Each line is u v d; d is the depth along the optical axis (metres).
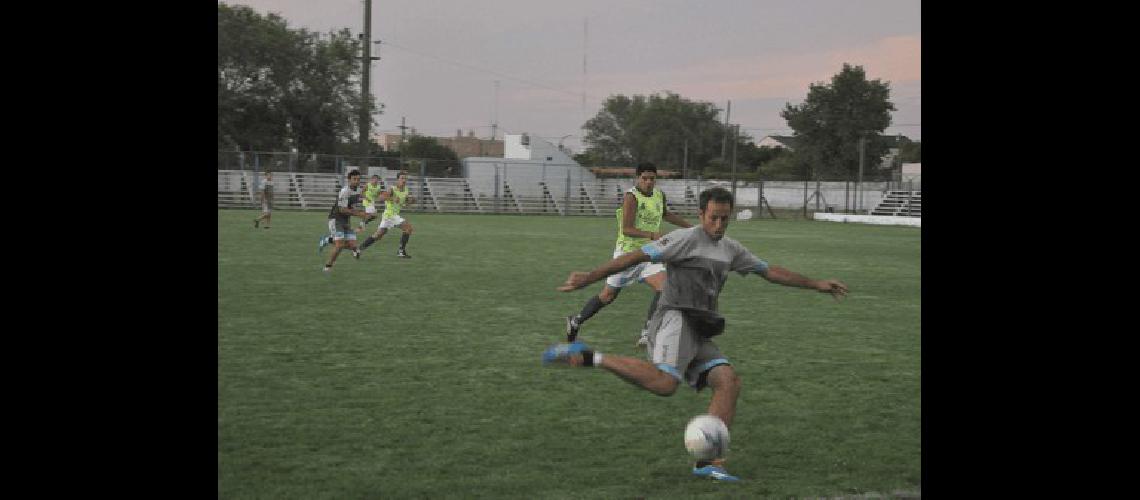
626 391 6.77
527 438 5.48
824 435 5.63
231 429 5.56
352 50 57.06
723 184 59.97
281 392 6.59
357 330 9.59
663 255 4.98
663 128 103.38
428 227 33.69
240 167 46.44
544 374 7.39
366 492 4.46
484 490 4.52
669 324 4.98
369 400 6.40
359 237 26.89
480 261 18.80
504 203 52.38
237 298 11.95
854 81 74.88
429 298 12.48
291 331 9.40
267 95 50.97
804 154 75.75
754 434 5.65
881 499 4.46
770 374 7.57
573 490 4.54
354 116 53.12
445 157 65.69
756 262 5.16
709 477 4.73
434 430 5.63
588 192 56.34
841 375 7.53
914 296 13.59
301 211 43.69
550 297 12.87
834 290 5.17
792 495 4.50
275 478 4.66
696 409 6.23
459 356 8.17
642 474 4.80
